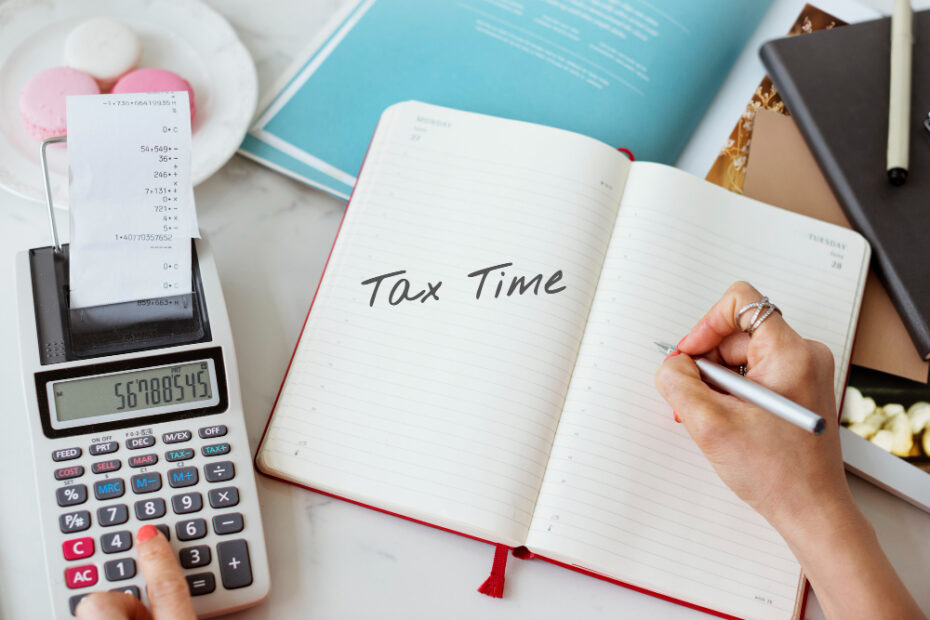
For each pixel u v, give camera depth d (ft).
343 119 2.47
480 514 1.91
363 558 1.97
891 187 2.37
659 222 2.17
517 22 2.58
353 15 2.60
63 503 1.77
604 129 2.45
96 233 1.83
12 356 2.09
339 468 1.96
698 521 1.96
